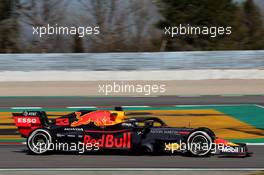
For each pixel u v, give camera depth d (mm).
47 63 93250
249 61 94812
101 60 93188
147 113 60594
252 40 134125
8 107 66000
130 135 36594
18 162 35125
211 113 60688
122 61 93500
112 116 37406
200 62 94812
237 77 93750
